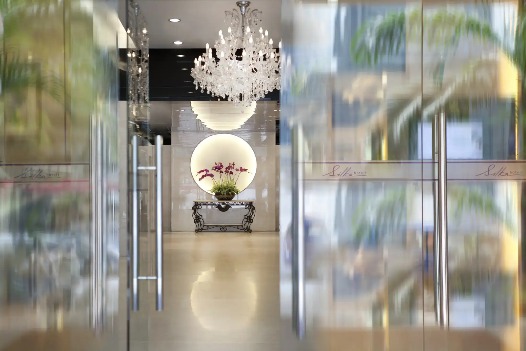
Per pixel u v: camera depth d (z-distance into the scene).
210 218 18.09
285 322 3.70
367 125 3.68
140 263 3.78
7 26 3.73
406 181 3.67
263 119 15.48
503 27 3.69
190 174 18.09
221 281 8.16
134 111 3.88
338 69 3.68
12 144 3.72
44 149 3.71
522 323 3.69
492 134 3.68
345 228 3.67
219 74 9.38
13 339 3.71
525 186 3.68
